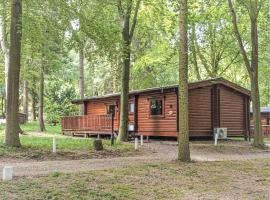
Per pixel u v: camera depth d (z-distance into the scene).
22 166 14.61
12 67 18.77
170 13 24.00
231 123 29.19
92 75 56.94
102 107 34.25
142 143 23.83
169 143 25.48
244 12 28.12
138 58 40.03
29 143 21.33
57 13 19.09
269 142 32.03
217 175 13.92
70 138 27.39
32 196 9.63
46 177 11.91
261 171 15.19
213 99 28.11
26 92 49.22
